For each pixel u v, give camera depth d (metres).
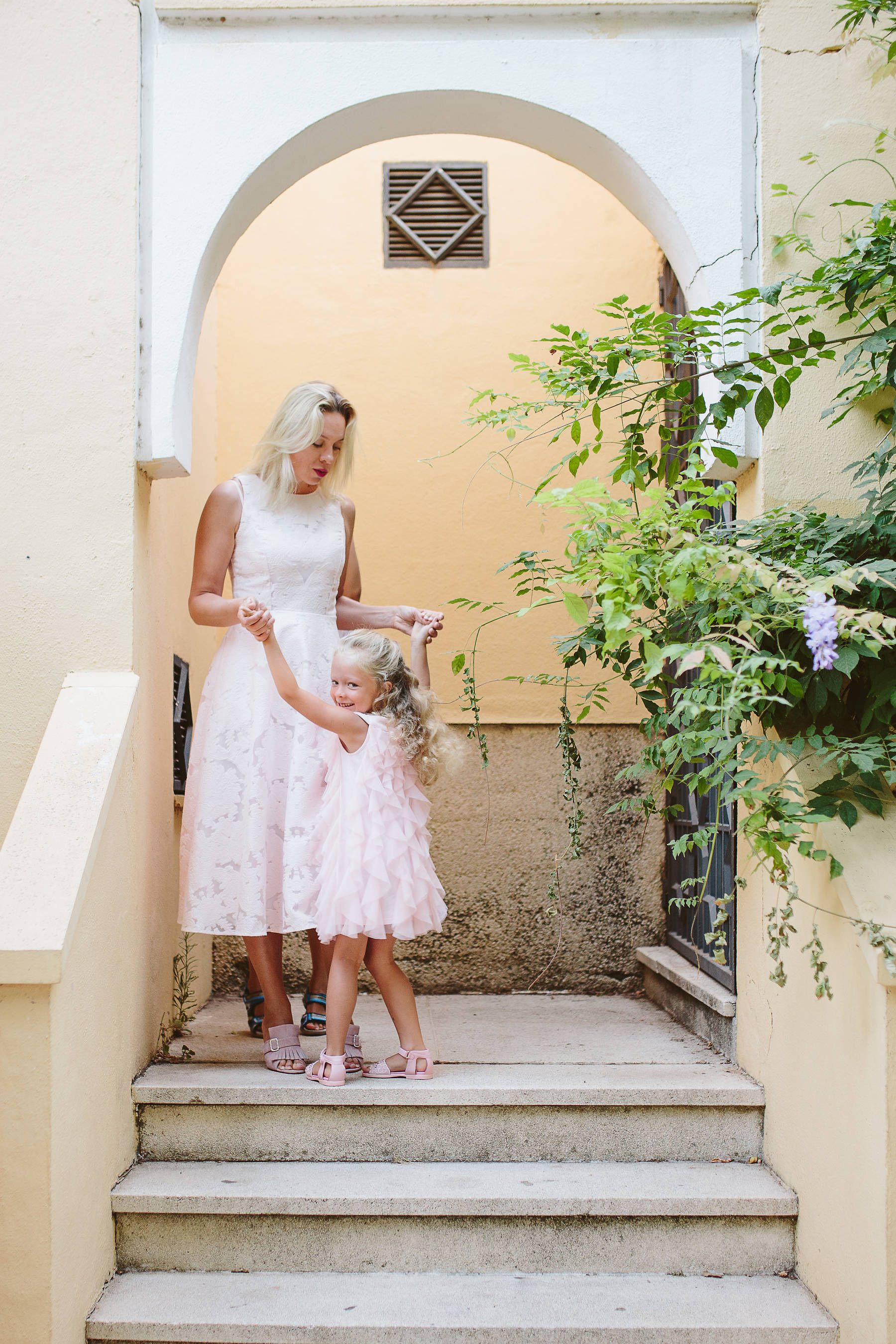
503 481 3.85
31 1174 1.86
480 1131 2.38
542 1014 3.35
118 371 2.49
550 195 3.92
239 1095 2.36
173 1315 2.01
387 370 3.88
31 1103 1.87
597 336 3.87
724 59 2.61
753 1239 2.21
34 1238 1.85
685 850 2.18
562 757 3.76
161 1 2.57
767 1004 2.42
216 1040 2.88
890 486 2.27
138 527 2.52
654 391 2.44
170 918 2.89
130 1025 2.39
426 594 3.82
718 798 2.28
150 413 2.51
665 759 2.35
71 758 2.24
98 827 2.11
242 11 2.58
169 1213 2.18
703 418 2.59
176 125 2.57
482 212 3.91
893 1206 1.83
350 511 3.00
